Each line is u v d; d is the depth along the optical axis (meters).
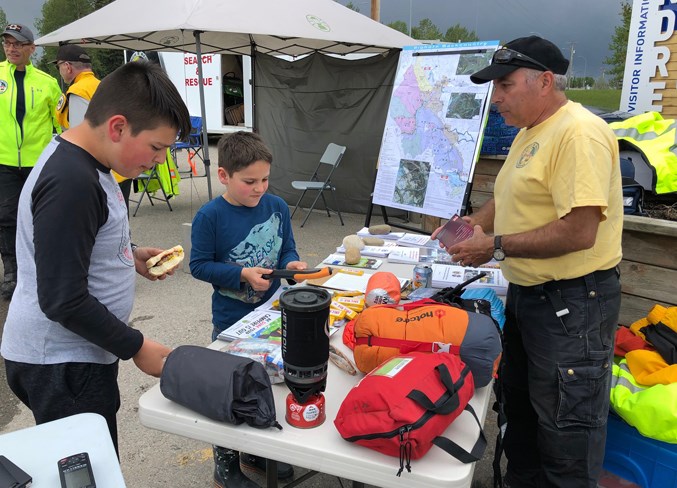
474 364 1.30
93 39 6.08
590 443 1.69
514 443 2.13
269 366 1.42
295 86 6.96
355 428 1.10
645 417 1.83
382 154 4.61
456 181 4.04
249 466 2.26
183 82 11.06
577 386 1.66
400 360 1.22
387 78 6.30
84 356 1.33
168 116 1.22
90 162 1.21
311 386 1.17
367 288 1.91
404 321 1.37
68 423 1.08
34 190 1.14
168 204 7.16
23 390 1.40
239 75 11.03
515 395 2.08
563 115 1.61
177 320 3.83
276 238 2.17
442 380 1.13
